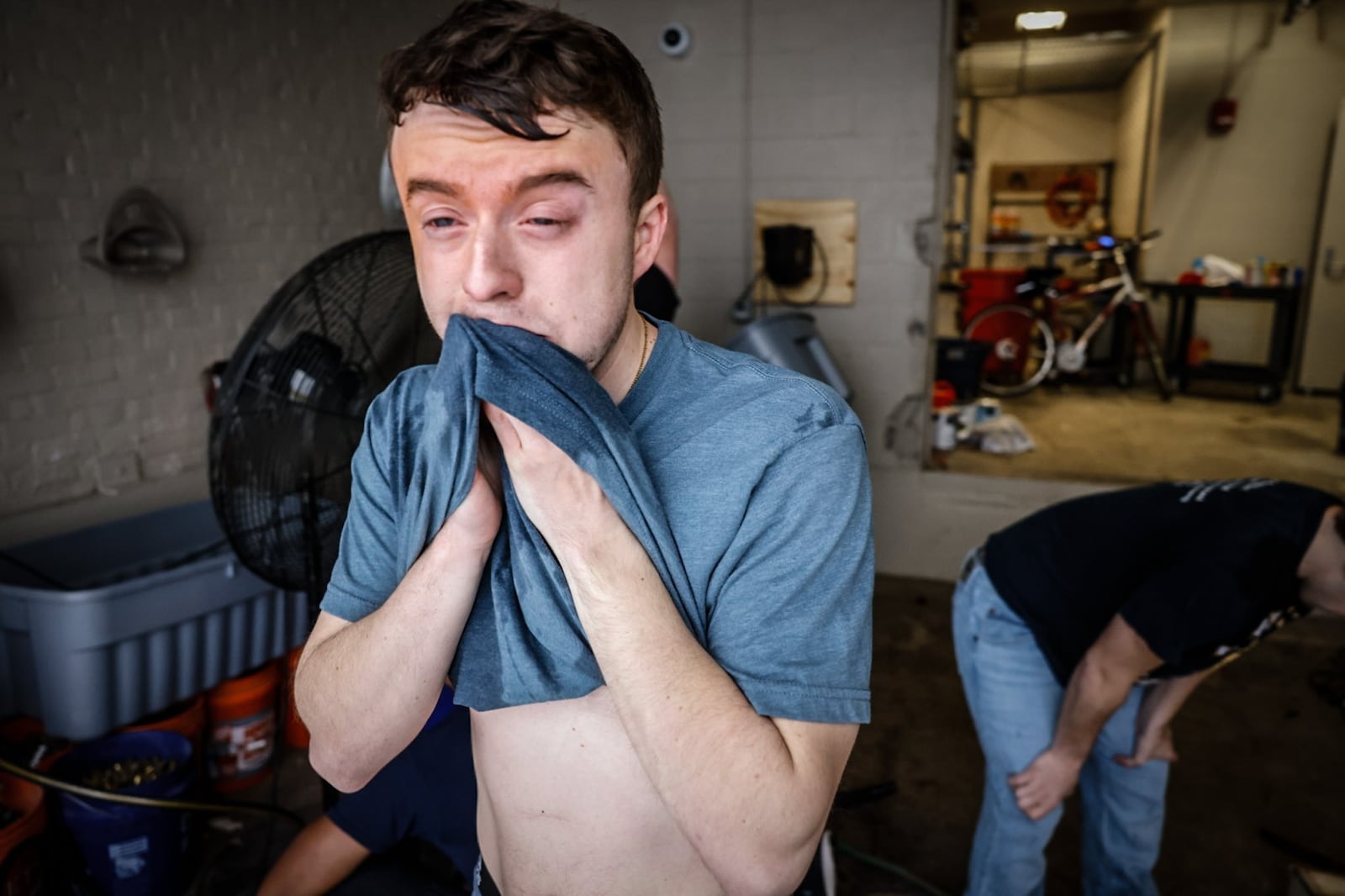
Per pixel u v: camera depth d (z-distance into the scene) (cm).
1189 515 146
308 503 135
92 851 188
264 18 305
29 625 197
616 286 59
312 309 132
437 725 148
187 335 288
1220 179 695
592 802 71
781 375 67
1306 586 138
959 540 371
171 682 215
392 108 57
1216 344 696
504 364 56
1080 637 156
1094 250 673
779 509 62
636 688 58
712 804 57
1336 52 651
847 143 349
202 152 288
